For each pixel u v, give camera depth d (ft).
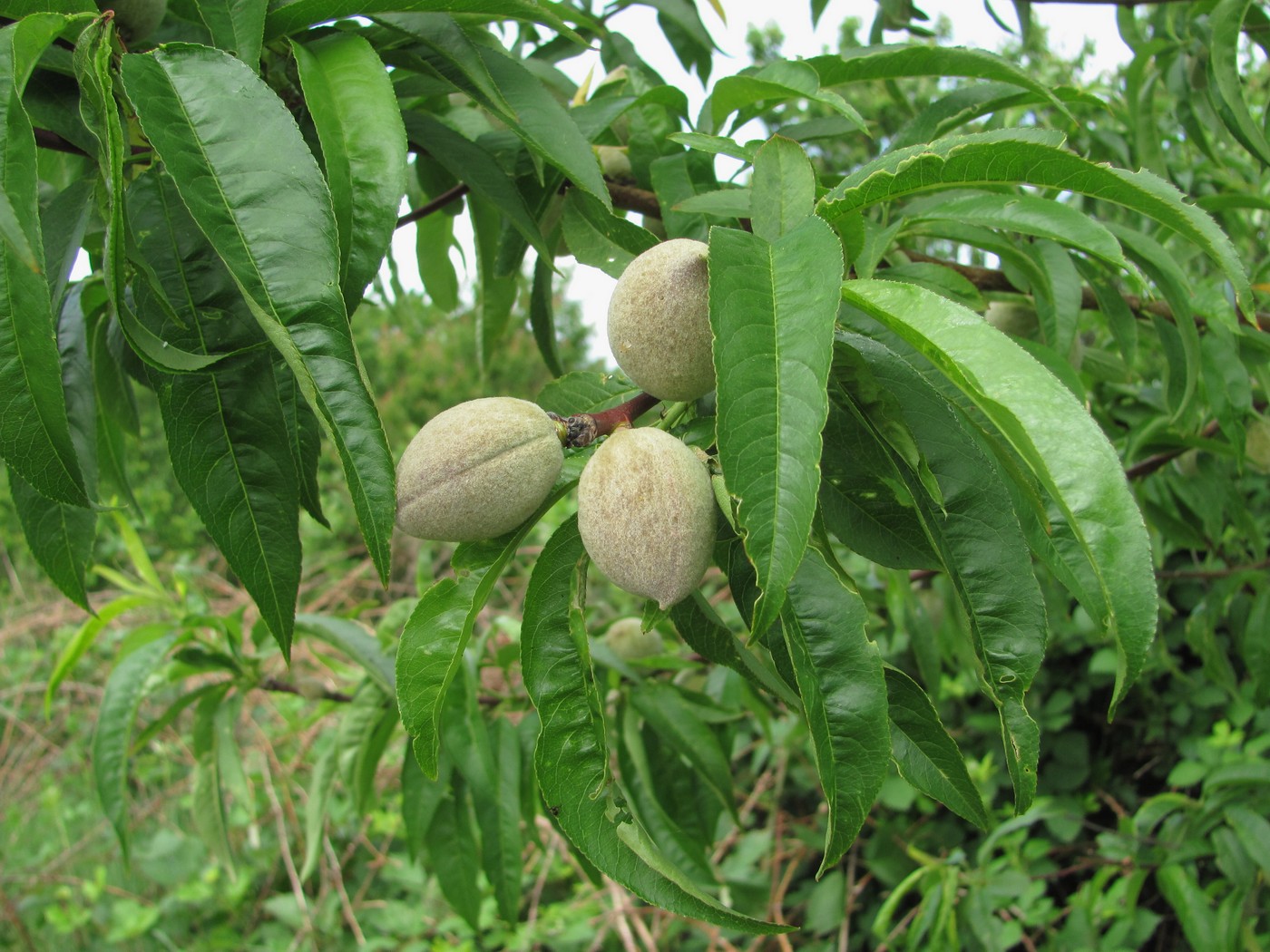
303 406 0.89
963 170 0.70
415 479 0.73
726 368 0.60
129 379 1.20
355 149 0.78
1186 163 2.13
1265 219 2.43
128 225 0.78
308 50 0.83
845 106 0.90
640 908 2.56
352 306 0.76
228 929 2.85
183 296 0.79
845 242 0.77
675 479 0.69
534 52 1.58
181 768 3.60
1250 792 1.65
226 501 0.78
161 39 0.94
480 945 2.74
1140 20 1.88
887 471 0.77
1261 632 1.73
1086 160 0.68
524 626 0.77
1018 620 0.75
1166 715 2.75
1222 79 1.34
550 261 1.04
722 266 0.63
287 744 3.12
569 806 0.75
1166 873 1.66
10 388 0.66
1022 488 0.74
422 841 1.53
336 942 2.86
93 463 0.91
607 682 1.57
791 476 0.58
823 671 0.70
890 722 0.80
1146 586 0.57
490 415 0.74
